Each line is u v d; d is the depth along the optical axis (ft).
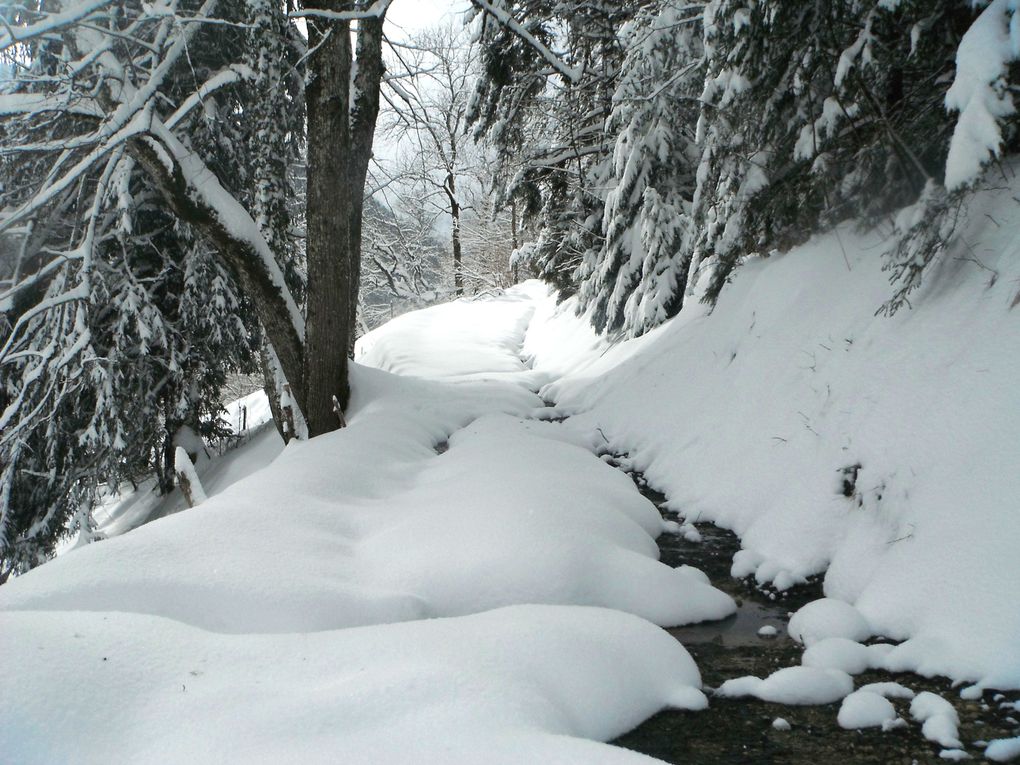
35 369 28.12
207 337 35.01
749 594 13.82
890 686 9.69
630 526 15.90
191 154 25.91
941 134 16.12
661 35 32.53
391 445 23.13
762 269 24.09
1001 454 11.05
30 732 7.14
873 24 16.08
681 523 18.30
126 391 31.09
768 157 21.54
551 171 48.24
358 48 32.12
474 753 6.90
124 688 7.96
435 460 23.00
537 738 7.30
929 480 12.09
